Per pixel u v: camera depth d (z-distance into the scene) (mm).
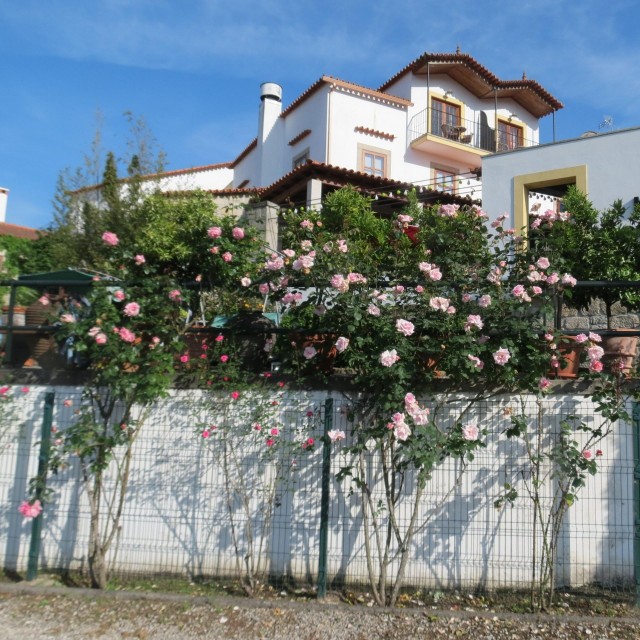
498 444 5445
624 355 5852
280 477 5531
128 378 5203
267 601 4988
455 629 4562
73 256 12305
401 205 16375
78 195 13242
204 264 5770
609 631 4527
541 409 5371
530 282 5277
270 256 5668
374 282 5465
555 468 5234
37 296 6508
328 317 5262
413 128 20938
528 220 12422
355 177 16156
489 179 12867
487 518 5383
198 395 5691
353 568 5426
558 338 5109
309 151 20391
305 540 5492
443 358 5105
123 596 5070
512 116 23062
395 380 5008
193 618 4715
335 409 5562
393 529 5305
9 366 6125
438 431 4934
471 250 5531
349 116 19922
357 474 5461
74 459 5781
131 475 5680
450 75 21984
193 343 5949
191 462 5656
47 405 5559
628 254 7086
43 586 5270
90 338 5242
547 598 5082
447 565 5367
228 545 5539
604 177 11656
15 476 5812
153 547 5602
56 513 5738
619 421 5336
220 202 17312
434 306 4953
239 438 5621
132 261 5652
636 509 5039
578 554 5250
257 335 6035
